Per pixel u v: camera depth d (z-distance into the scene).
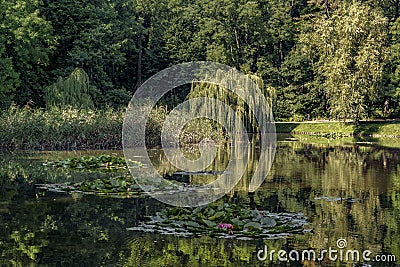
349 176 17.05
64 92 31.55
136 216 10.63
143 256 7.98
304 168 19.44
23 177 16.38
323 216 10.74
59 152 24.78
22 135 25.81
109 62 43.19
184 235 9.12
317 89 48.72
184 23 49.59
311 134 42.00
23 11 33.59
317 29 41.28
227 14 50.22
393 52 43.81
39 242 8.72
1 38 32.31
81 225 9.84
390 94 43.75
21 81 34.53
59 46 38.88
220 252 8.23
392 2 53.00
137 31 45.00
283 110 49.88
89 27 39.06
